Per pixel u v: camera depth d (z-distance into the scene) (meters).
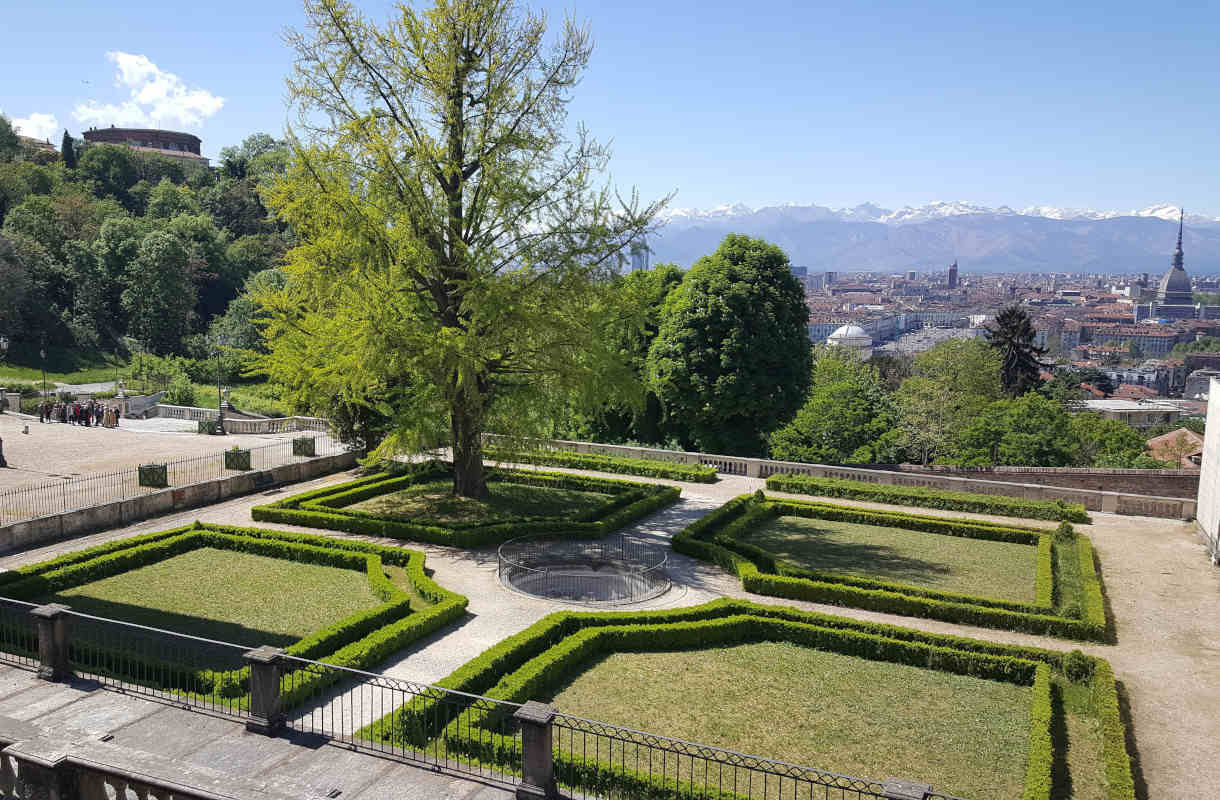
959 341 74.19
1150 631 21.73
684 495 36.19
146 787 11.30
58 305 94.44
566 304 29.77
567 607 22.20
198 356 98.56
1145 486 41.97
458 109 29.91
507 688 16.44
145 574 24.00
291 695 15.73
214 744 13.70
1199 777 14.92
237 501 33.16
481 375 30.53
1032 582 25.23
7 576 21.73
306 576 24.16
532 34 30.11
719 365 48.28
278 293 33.84
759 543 29.08
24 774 11.93
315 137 29.06
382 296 27.78
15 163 116.38
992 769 14.77
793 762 14.84
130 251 99.12
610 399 30.33
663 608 22.50
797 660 19.52
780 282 49.44
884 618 22.47
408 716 14.66
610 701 17.08
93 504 30.66
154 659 16.72
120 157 137.75
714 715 16.59
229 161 149.38
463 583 24.02
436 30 29.39
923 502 34.56
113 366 90.62
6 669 16.30
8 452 41.28
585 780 13.57
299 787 11.68
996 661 18.64
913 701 17.45
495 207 29.38
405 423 28.66
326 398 30.92
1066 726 16.41
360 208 28.16
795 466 39.47
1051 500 33.94
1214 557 27.30
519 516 30.80
